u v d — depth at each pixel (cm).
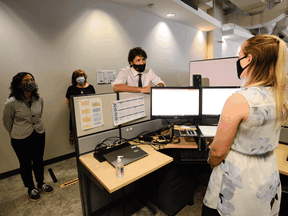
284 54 67
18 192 197
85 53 277
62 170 242
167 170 147
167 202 153
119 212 164
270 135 74
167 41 407
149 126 177
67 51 259
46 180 219
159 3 307
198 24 442
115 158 124
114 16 304
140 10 340
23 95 166
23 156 172
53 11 241
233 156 78
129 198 181
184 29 448
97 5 281
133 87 160
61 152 271
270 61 68
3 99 217
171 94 156
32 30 228
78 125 132
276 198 82
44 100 247
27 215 163
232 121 71
